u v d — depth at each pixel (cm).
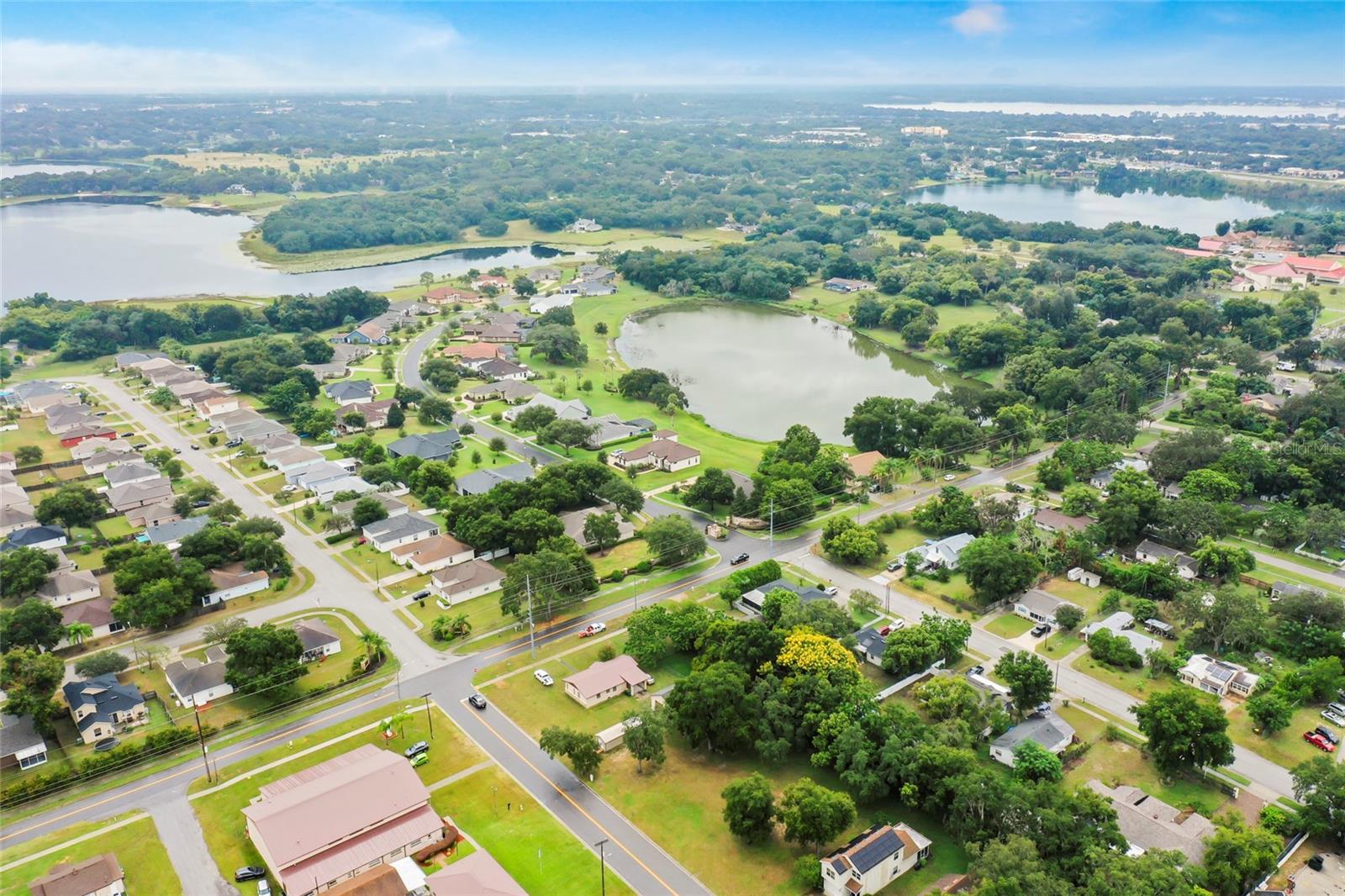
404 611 18025
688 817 12612
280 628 16475
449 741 14188
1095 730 14425
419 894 11131
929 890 11262
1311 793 12094
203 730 14375
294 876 11206
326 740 14238
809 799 11650
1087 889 10156
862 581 19225
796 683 14088
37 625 16238
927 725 13625
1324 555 19888
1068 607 17188
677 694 13925
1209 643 16662
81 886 11019
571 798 12988
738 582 18225
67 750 14112
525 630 17350
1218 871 10844
